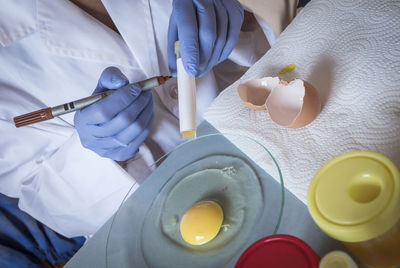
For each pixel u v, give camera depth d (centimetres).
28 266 107
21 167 89
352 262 33
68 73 84
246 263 38
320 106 52
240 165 53
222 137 58
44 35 79
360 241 31
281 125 51
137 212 55
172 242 49
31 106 86
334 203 33
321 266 34
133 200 57
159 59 92
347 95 52
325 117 51
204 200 51
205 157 57
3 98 82
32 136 87
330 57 57
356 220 31
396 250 32
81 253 55
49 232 111
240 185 50
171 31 73
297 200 46
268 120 56
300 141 51
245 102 57
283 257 37
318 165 47
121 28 83
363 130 47
